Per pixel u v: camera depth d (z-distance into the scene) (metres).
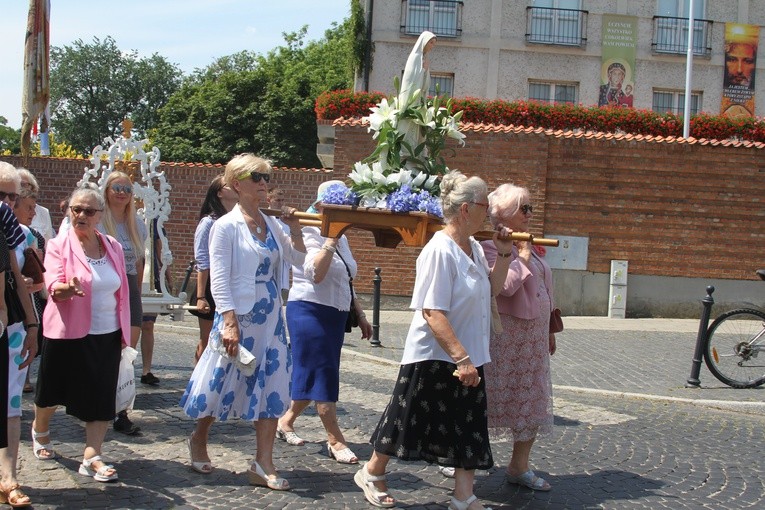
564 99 27.53
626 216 17.36
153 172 9.37
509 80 27.20
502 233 5.06
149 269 9.08
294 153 38.44
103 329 5.55
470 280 4.83
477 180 4.89
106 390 5.53
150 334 8.77
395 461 6.23
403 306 17.61
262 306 5.42
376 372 10.42
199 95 39.78
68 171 18.28
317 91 40.78
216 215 7.64
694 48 27.53
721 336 9.94
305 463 6.05
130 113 64.62
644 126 18.83
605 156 17.25
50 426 6.88
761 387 9.87
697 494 5.63
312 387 6.19
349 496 5.31
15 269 5.04
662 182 17.31
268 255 5.47
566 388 9.52
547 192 17.30
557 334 14.56
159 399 8.08
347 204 5.27
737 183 17.31
